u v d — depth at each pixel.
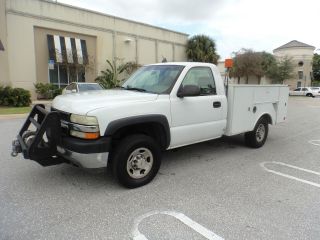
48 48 20.55
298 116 14.64
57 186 4.29
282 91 7.26
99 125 3.76
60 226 3.18
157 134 4.65
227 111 5.68
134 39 26.97
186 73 4.93
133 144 4.12
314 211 3.65
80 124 3.76
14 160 5.51
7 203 3.71
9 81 18.50
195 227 3.22
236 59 40.59
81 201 3.80
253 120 6.38
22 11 19.12
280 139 8.19
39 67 20.50
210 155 6.15
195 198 3.96
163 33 29.66
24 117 11.99
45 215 3.42
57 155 4.15
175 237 3.02
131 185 4.20
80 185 4.34
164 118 4.46
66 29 21.77
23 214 3.43
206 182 4.58
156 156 4.46
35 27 20.05
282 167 5.47
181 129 4.79
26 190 4.13
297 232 3.16
